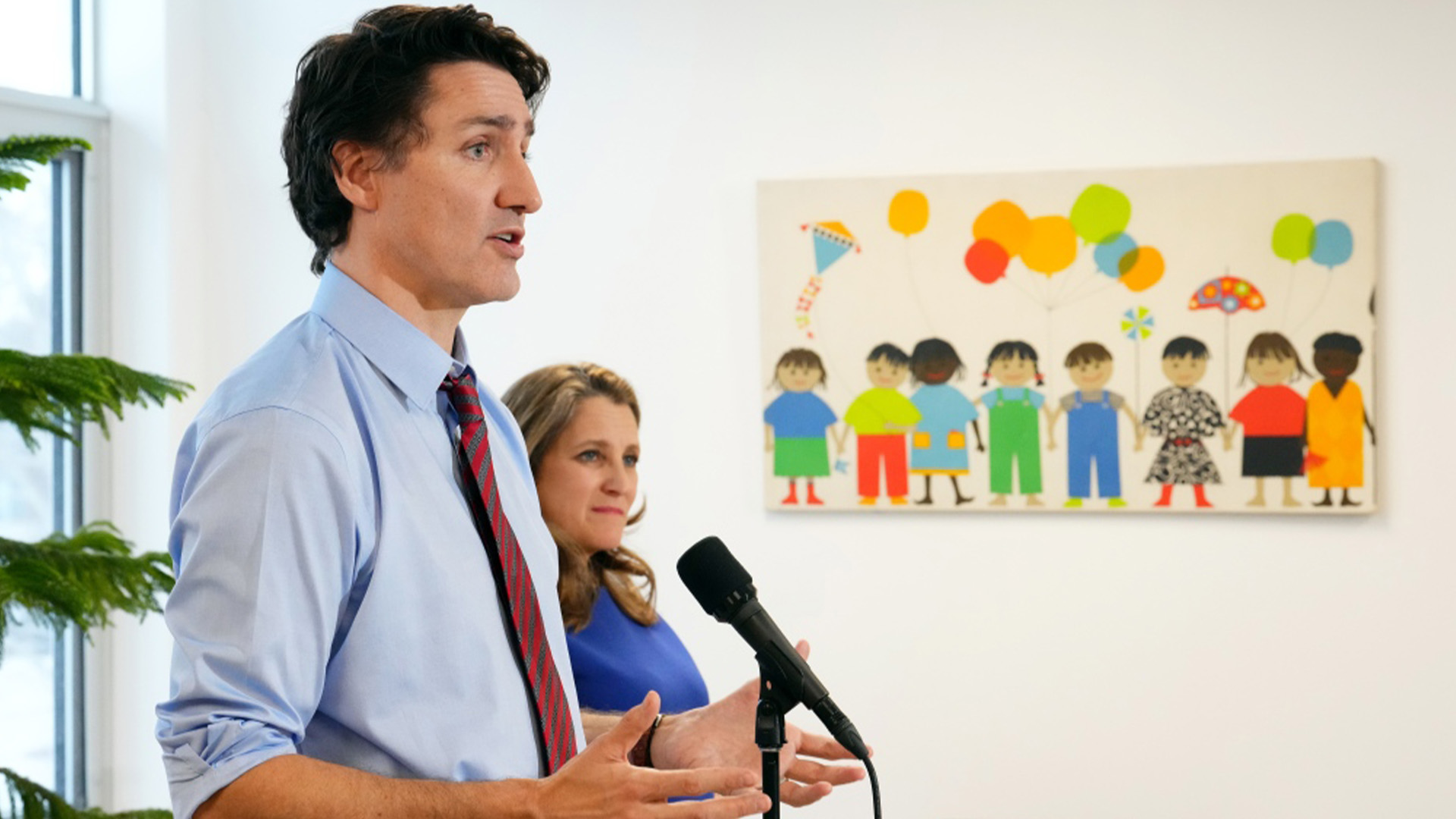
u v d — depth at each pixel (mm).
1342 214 3334
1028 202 3479
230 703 1057
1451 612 3316
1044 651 3502
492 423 1405
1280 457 3367
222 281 3924
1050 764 3492
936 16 3553
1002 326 3496
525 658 1250
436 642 1181
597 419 2109
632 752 1613
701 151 3672
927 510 3545
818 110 3611
